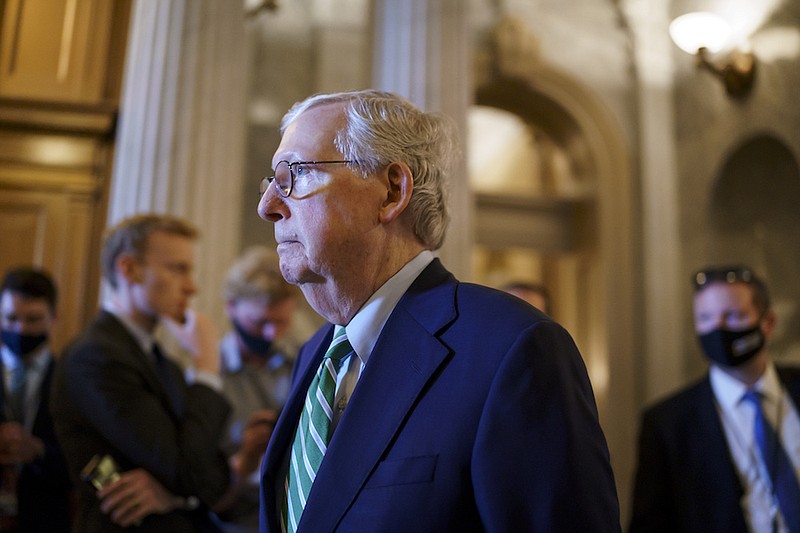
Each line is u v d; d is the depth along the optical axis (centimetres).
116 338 211
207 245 439
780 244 596
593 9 730
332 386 131
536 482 103
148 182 437
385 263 132
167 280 223
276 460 138
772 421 252
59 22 573
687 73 696
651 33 724
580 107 705
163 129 445
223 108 463
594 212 704
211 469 206
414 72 491
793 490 240
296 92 618
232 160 462
